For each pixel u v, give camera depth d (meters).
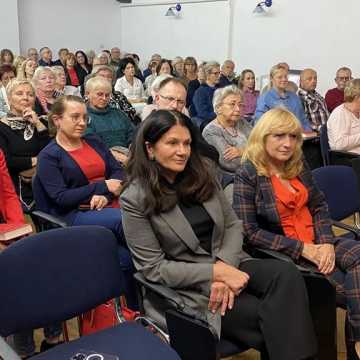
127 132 3.41
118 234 2.18
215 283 1.67
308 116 4.95
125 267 2.03
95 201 2.37
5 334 1.41
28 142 3.04
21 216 2.24
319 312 1.78
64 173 2.43
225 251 1.79
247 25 8.27
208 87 5.62
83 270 1.55
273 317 1.58
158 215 1.70
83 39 10.81
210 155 2.04
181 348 1.53
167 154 1.68
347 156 3.77
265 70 8.14
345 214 2.48
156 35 10.27
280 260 1.81
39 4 10.05
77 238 1.55
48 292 1.48
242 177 2.08
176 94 2.74
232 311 1.65
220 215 1.82
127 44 11.10
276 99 4.75
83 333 1.86
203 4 9.01
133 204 1.69
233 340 1.65
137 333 1.53
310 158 4.02
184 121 1.73
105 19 10.98
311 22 7.34
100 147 2.65
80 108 2.44
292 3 7.52
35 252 1.46
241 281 1.67
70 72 8.70
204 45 9.19
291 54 7.70
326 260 1.96
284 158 2.05
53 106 2.47
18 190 2.92
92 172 2.51
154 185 1.69
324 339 1.79
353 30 6.86
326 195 2.40
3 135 2.97
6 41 9.44
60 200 2.36
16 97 3.03
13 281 1.41
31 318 1.45
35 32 10.12
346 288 1.91
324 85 7.37
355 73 6.95
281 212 2.07
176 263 1.67
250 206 2.05
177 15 9.62
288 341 1.57
